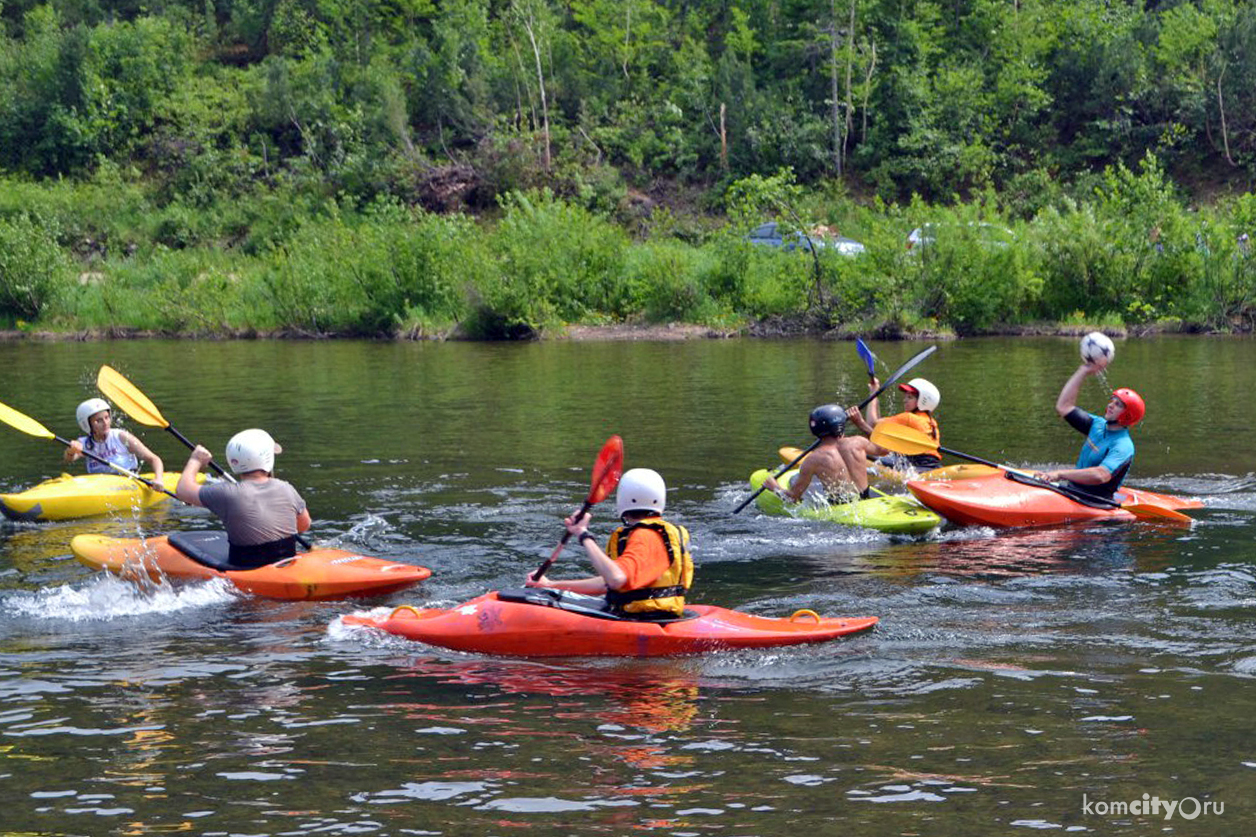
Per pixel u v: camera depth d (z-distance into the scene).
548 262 34.50
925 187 49.81
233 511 8.68
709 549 10.07
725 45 58.81
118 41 61.25
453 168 51.28
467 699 6.51
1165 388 20.25
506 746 5.84
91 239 50.53
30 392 21.12
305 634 7.73
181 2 71.31
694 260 36.22
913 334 31.06
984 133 50.50
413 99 57.78
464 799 5.24
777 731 6.01
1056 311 32.66
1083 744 5.80
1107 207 33.81
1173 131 47.50
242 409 18.80
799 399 19.47
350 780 5.45
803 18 54.31
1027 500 10.91
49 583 8.96
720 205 50.22
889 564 9.52
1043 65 52.00
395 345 31.55
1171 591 8.62
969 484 11.13
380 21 64.31
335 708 6.38
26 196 51.78
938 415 17.61
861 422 12.50
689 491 12.39
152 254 46.44
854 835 4.88
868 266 32.47
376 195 50.97
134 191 53.25
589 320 34.50
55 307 36.84
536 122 54.62
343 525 10.93
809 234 34.16
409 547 10.14
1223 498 11.91
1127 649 7.31
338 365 26.00
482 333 33.47
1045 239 33.03
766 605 8.38
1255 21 48.44
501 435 16.03
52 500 11.34
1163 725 6.04
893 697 6.49
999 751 5.73
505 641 7.28
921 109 50.22
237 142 56.62
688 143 52.72
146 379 23.31
